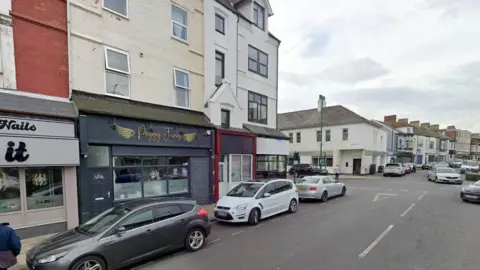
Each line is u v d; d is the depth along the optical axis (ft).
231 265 18.16
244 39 50.06
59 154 24.31
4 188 22.82
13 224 22.91
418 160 158.40
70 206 25.71
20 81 24.25
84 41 28.60
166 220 20.10
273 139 54.90
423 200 45.57
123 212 18.92
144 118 31.32
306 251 20.56
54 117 24.36
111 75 30.99
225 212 28.96
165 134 34.17
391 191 58.49
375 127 113.80
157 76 35.45
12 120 22.09
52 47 26.30
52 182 25.17
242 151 46.42
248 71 51.16
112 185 29.14
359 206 40.27
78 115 25.89
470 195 42.37
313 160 115.55
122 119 29.60
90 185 27.43
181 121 35.94
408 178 94.48
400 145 142.20
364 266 17.51
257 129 52.11
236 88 47.60
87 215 26.94
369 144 106.63
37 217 24.07
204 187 39.99
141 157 32.42
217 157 41.50
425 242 22.36
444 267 17.26
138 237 18.15
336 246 21.58
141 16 33.83
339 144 108.06
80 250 15.72
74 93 27.58
